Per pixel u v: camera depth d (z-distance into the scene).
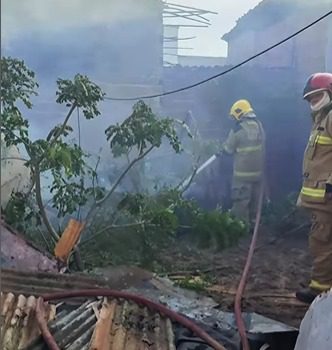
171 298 3.74
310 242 3.79
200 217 4.97
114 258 4.45
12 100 4.27
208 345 2.74
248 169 5.64
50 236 4.40
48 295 3.02
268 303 3.85
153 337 2.72
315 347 2.03
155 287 3.96
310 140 3.76
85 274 3.92
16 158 4.27
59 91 4.57
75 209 4.34
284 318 3.58
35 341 2.49
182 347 2.70
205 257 4.84
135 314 2.93
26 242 3.97
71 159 4.20
